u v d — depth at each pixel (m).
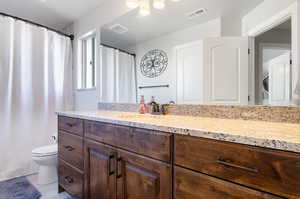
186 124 0.95
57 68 2.63
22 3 2.23
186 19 1.57
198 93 1.47
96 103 2.38
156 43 1.77
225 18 1.36
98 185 1.31
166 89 1.69
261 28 1.19
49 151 1.94
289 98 1.07
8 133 2.16
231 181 0.68
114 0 2.12
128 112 1.89
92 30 2.43
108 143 1.23
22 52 2.28
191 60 1.53
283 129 0.81
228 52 1.35
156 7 1.68
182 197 0.82
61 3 2.24
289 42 1.07
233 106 1.25
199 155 0.77
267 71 1.16
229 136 0.68
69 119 1.66
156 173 0.93
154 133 0.94
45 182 2.01
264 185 0.60
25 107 2.30
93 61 2.47
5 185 1.97
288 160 0.56
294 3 1.05
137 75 1.93
